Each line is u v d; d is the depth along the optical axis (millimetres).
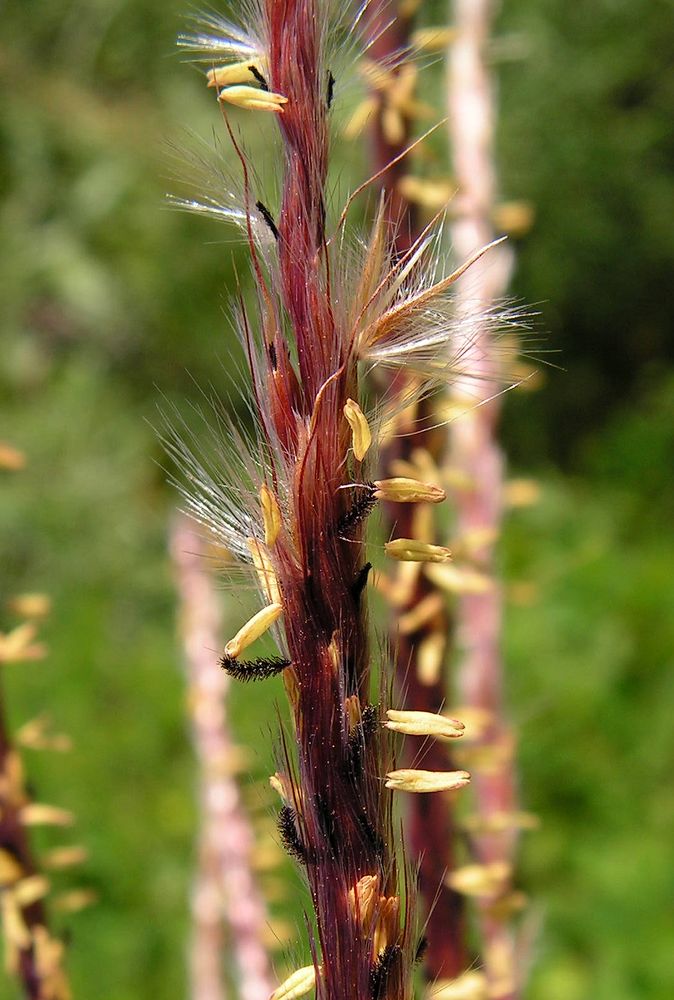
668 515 647
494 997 125
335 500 85
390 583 119
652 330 730
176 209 89
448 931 119
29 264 602
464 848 128
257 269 85
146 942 397
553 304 696
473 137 139
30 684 509
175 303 638
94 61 601
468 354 94
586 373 733
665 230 685
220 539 89
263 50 85
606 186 674
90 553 564
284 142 85
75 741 482
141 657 524
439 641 120
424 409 118
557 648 511
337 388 85
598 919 399
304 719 86
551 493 636
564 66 646
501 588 139
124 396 638
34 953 121
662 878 408
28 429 588
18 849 121
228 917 142
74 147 598
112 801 455
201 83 566
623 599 533
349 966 87
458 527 141
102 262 631
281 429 85
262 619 86
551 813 444
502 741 137
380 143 117
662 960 381
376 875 87
